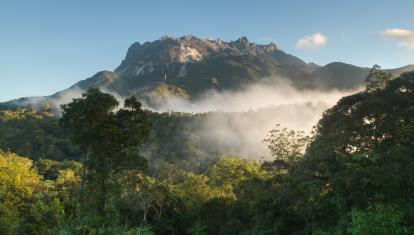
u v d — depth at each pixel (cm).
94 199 3291
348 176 2397
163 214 5975
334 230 2647
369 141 2889
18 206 4216
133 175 3572
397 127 2778
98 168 3328
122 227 3438
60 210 3612
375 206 1975
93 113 3291
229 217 4628
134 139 3416
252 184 4450
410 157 2078
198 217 5422
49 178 9544
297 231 3366
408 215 1869
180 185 6444
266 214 3550
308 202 3166
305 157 3362
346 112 3528
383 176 1998
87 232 2806
